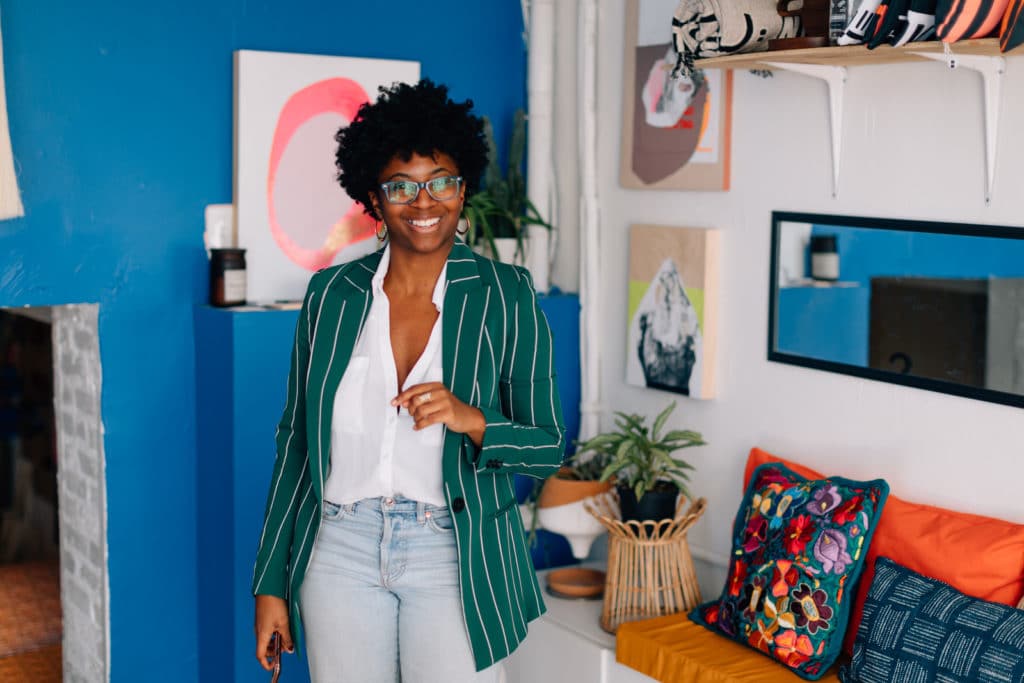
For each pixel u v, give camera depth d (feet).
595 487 11.60
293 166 11.65
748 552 9.62
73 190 10.73
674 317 11.57
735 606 9.57
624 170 12.24
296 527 6.80
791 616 9.04
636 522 10.56
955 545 8.50
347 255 12.07
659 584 10.59
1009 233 8.52
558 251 13.43
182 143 11.24
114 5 10.74
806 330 10.26
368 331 6.66
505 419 6.38
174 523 11.61
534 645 11.22
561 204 13.37
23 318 18.79
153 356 11.32
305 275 11.83
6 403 18.88
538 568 13.19
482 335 6.54
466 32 12.91
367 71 12.02
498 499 6.68
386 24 12.33
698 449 11.57
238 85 11.28
